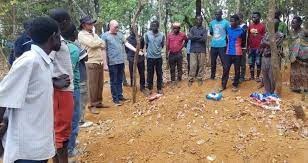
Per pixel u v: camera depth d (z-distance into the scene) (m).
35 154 3.80
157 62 10.47
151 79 10.65
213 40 10.52
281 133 6.41
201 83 10.87
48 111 3.87
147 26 18.55
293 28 9.73
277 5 13.91
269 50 9.09
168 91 10.72
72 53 5.59
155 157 5.89
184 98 7.46
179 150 5.95
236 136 6.24
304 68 9.48
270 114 6.93
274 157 5.84
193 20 12.12
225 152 5.90
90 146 6.38
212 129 6.46
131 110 8.20
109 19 17.14
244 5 15.41
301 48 9.44
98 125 7.57
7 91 3.60
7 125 3.82
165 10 16.31
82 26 8.48
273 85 9.15
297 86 9.58
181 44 11.04
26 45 4.77
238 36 10.03
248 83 10.52
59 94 4.95
